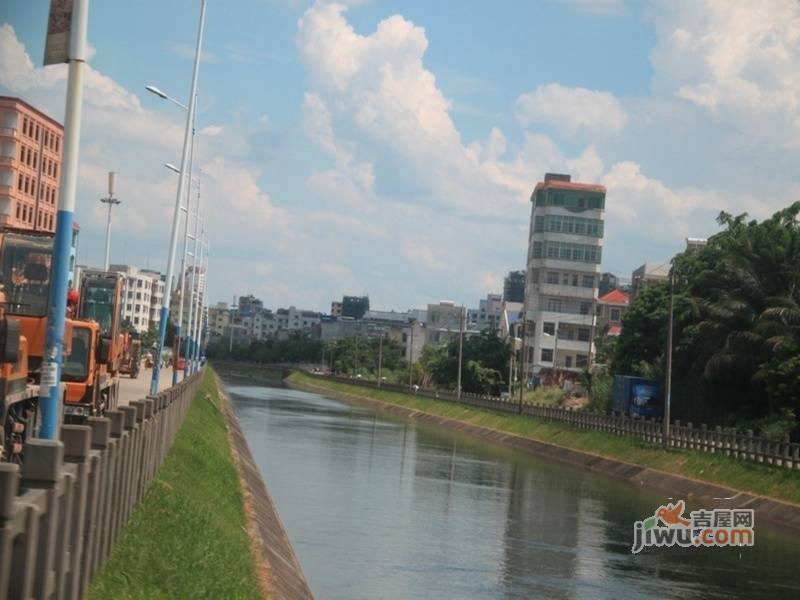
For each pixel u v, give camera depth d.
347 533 33.16
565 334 115.00
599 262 115.19
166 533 16.16
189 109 42.72
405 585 26.14
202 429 41.59
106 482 11.90
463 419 100.69
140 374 81.75
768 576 29.91
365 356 198.00
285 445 63.66
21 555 7.29
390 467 55.19
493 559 30.52
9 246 21.20
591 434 71.44
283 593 18.48
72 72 11.83
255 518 26.11
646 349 79.94
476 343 126.00
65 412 25.52
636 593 26.72
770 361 57.84
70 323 25.27
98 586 11.35
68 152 11.79
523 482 52.38
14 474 6.81
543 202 116.50
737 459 50.66
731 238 69.06
